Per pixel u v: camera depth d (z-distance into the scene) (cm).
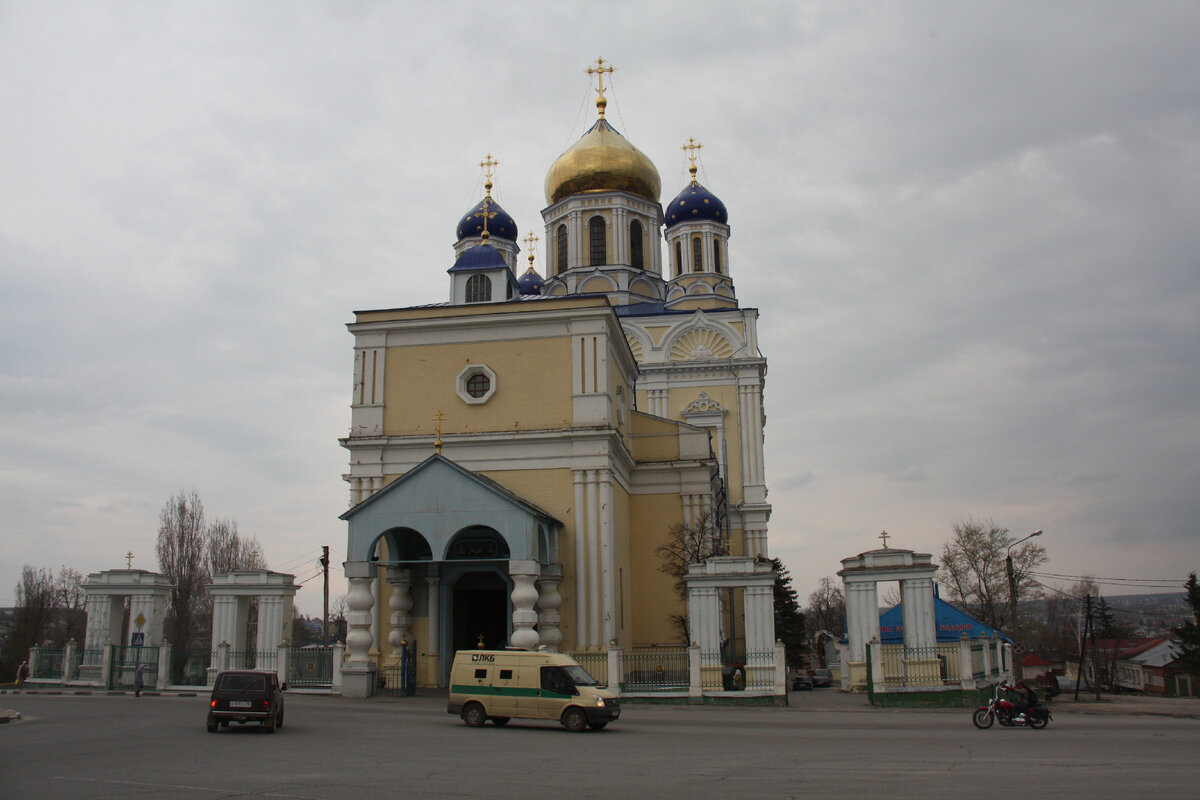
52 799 1297
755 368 5772
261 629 3650
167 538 6044
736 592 4506
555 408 3638
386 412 3741
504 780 1466
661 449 4316
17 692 3784
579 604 3438
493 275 4206
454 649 3556
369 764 1648
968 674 3145
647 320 5928
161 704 3122
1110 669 8769
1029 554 6506
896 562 3544
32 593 7375
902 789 1384
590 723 2286
